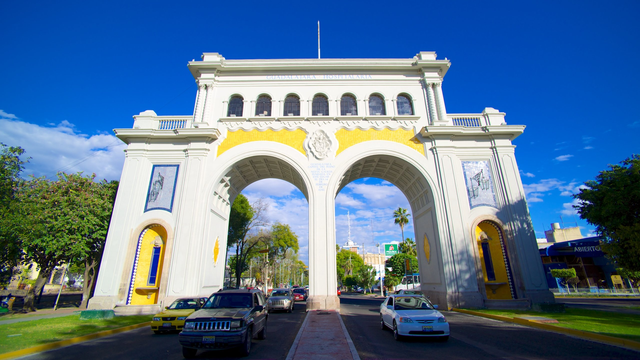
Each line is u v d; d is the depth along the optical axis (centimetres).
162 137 2156
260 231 4525
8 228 1639
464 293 1862
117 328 1302
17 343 978
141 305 1844
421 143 2189
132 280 1933
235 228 3912
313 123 2231
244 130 2220
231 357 831
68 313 2106
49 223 2202
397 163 2248
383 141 2189
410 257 4853
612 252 1680
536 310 1759
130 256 1939
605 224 1692
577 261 4566
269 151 2172
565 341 994
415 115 2250
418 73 2391
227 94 2331
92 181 2628
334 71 2388
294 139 2205
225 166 2130
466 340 1025
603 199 1686
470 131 2152
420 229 2408
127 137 2158
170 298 1825
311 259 1944
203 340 787
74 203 2409
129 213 2005
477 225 2041
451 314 1700
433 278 2130
